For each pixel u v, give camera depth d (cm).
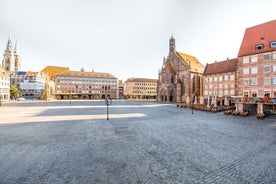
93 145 843
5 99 7056
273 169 590
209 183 489
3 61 10381
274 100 2295
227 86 4881
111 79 10375
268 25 3631
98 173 541
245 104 2577
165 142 912
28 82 9381
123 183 481
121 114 2262
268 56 3312
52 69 11556
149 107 3719
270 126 1436
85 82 9694
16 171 550
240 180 510
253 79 3531
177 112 2630
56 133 1109
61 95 9138
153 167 593
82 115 2122
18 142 889
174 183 486
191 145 863
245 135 1095
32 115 2094
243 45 3844
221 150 789
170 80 7138
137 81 11244
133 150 773
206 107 3008
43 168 574
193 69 6544
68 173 539
